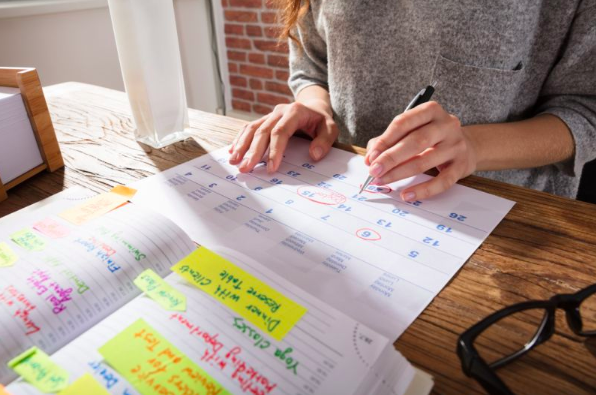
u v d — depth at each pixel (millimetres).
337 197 486
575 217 434
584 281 348
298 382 252
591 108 619
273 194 493
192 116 768
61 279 319
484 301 330
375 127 841
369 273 360
